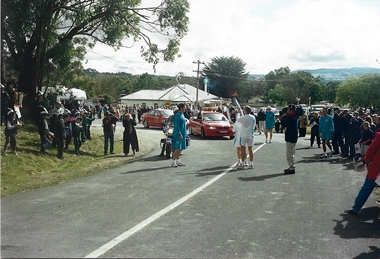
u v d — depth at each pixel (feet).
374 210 24.26
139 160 46.52
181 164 41.91
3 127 48.91
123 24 76.69
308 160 47.44
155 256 15.67
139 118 133.69
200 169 39.27
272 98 409.08
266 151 55.47
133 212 22.36
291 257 16.14
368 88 314.76
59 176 35.53
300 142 72.18
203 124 78.74
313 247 17.42
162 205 24.16
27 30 60.80
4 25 59.21
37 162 41.50
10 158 39.29
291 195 27.81
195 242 17.52
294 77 467.52
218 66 336.49
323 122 49.44
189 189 29.25
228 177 34.68
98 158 49.14
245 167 40.27
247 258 15.85
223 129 76.84
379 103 314.55
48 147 48.88
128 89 394.32
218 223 20.57
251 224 20.57
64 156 47.65
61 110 52.08
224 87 333.42
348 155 50.03
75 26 74.43
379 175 22.17
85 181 32.53
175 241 17.57
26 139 50.37
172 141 43.57
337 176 36.17
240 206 24.32
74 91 149.48
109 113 52.95
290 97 374.43
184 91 197.88
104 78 330.34
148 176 35.01
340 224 21.06
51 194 27.22
